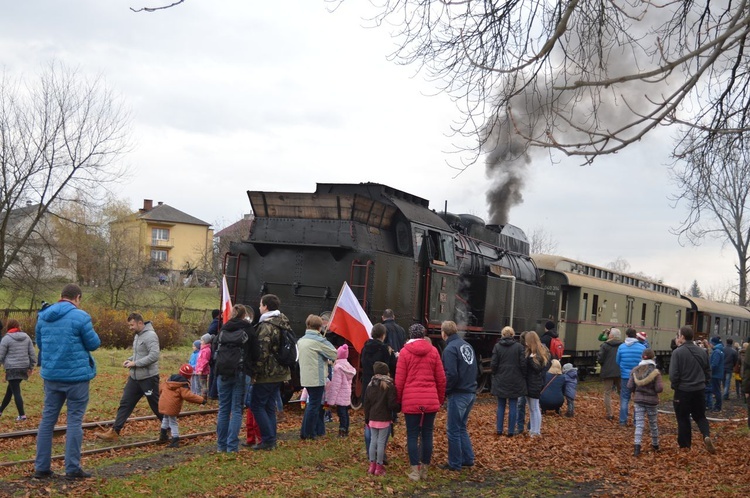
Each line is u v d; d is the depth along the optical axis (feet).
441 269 56.90
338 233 48.83
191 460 30.86
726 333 141.38
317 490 27.12
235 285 50.90
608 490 30.45
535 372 42.06
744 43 25.58
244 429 40.57
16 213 112.06
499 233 74.18
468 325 63.05
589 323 88.94
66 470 26.45
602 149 19.31
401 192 54.95
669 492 29.96
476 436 42.06
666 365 120.47
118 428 35.40
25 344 42.11
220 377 32.22
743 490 30.22
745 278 123.34
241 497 25.40
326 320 46.55
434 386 30.32
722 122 28.12
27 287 104.42
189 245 274.57
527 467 34.40
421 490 28.94
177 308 119.03
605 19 24.32
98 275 124.98
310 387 36.52
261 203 51.52
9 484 25.22
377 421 30.17
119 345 92.58
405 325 51.47
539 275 82.17
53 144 97.30
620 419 50.55
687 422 40.19
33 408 45.93
